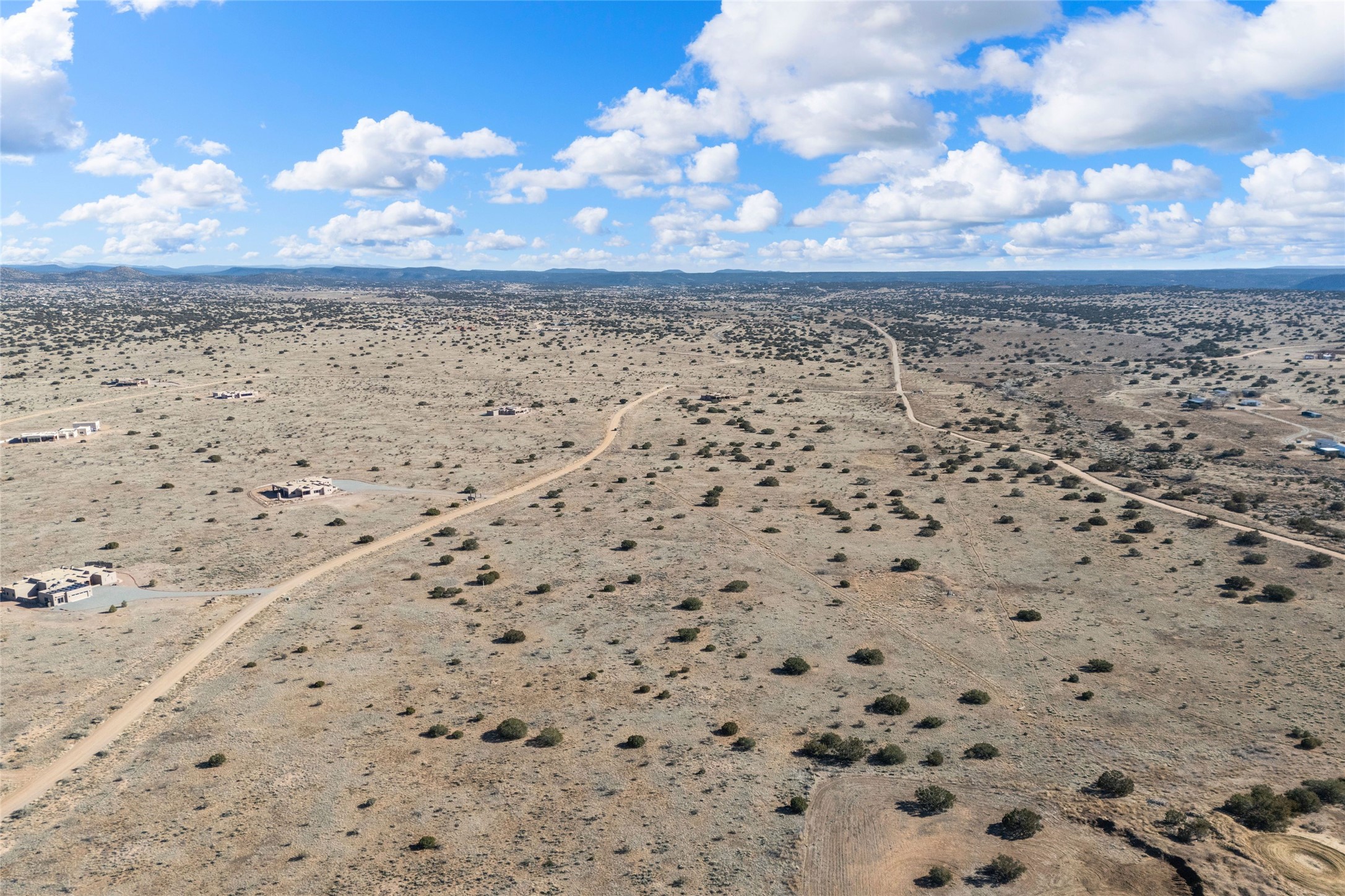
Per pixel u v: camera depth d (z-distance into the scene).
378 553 129.62
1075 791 63.81
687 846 57.69
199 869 56.34
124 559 125.75
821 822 60.34
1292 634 95.62
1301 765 67.44
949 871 54.06
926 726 75.50
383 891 53.38
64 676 87.69
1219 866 53.22
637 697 82.12
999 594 111.00
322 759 71.06
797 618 102.88
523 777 67.56
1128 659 90.62
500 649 94.31
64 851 58.84
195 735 75.50
